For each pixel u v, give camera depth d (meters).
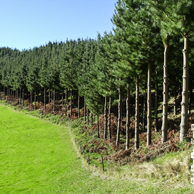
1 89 110.75
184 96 14.30
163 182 11.01
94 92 33.28
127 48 19.77
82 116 50.06
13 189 19.42
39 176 22.08
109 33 25.62
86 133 37.44
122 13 21.52
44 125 50.84
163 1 13.20
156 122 28.83
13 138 41.56
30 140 39.41
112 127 35.09
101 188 13.95
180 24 12.80
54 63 65.19
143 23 18.22
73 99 64.25
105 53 27.91
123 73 21.69
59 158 27.58
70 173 20.89
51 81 58.78
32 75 67.62
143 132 30.75
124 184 13.00
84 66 44.00
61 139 38.00
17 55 157.50
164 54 17.05
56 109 59.75
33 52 129.00
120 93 27.83
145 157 15.79
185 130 14.45
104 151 26.91
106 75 27.84
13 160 29.06
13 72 87.50
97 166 20.34
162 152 15.07
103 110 35.38
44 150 32.53
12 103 80.69
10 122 55.81
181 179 10.44
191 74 25.80
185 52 14.05
